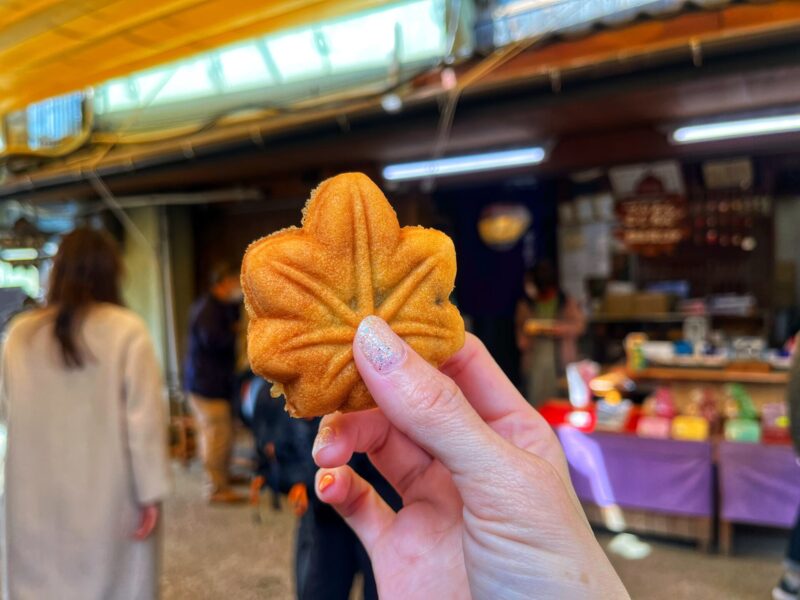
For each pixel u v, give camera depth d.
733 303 5.75
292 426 2.26
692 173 5.58
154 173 5.02
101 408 2.03
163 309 6.68
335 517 2.24
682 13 2.84
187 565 3.73
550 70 2.97
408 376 0.77
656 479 3.72
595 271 6.33
